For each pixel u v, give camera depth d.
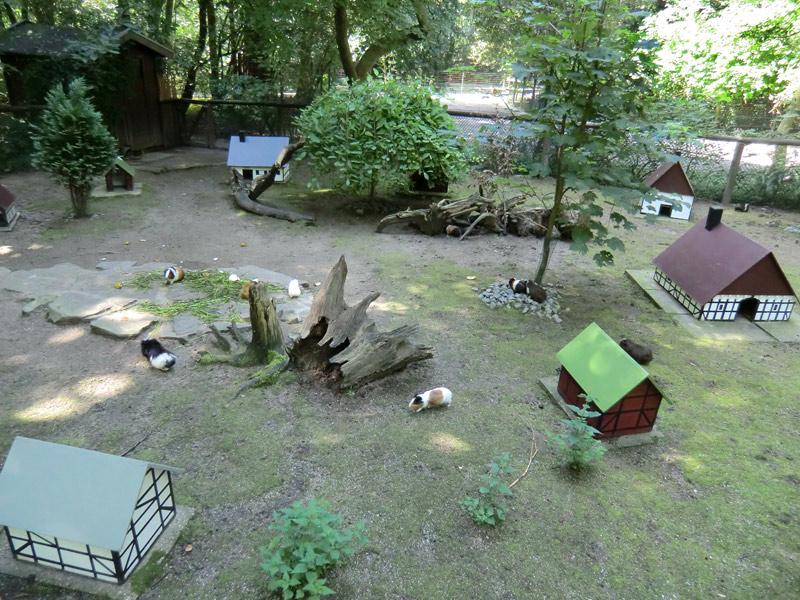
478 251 9.84
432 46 20.22
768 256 7.02
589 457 4.30
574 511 4.06
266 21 15.05
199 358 5.88
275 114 18.22
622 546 3.78
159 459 4.39
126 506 3.15
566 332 6.94
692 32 16.97
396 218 10.46
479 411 5.21
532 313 7.41
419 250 9.75
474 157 12.42
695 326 7.24
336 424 4.91
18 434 4.62
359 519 3.88
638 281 8.55
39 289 7.24
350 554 3.37
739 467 4.62
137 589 3.29
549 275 8.85
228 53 20.23
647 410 4.82
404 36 16.67
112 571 3.26
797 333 7.12
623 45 6.59
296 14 16.05
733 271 7.17
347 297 7.62
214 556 3.56
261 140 13.41
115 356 5.87
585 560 3.65
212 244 9.69
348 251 9.56
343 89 11.64
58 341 6.12
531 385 5.70
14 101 14.90
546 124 6.93
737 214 13.39
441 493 4.16
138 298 7.07
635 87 6.81
